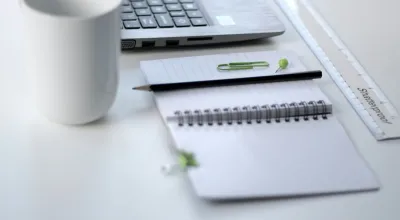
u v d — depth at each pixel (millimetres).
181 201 551
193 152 594
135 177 574
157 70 716
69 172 571
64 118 611
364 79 768
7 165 571
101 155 597
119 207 538
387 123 687
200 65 735
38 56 570
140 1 822
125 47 765
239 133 632
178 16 809
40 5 606
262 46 822
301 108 668
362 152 636
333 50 828
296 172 586
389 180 598
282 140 629
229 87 703
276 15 859
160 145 619
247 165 585
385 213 556
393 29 896
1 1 864
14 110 645
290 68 748
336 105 712
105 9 605
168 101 666
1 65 719
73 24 544
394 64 808
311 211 550
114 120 646
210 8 842
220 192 548
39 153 590
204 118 641
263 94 695
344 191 574
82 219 521
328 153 619
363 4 965
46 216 521
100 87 596
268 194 555
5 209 523
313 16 916
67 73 574
